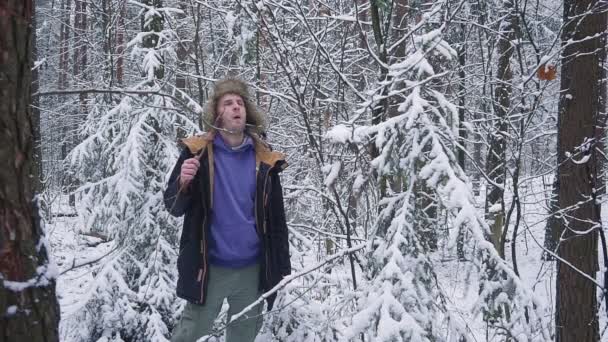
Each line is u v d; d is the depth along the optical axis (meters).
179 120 4.28
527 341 2.36
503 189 2.84
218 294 2.61
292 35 5.27
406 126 2.44
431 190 2.75
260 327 2.80
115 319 3.72
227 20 4.23
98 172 4.29
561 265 4.61
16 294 1.44
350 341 2.47
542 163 5.06
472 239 2.46
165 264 3.99
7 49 1.41
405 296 2.35
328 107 4.58
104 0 6.72
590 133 4.50
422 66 2.65
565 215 4.07
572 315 4.55
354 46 6.07
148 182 4.02
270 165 2.64
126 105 4.09
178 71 4.48
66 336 3.71
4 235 1.42
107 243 5.25
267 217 2.66
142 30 4.69
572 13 4.45
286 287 2.91
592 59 4.44
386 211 2.60
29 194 1.49
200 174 2.54
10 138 1.43
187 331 2.61
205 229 2.54
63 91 1.70
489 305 2.42
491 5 5.56
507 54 5.65
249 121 2.70
